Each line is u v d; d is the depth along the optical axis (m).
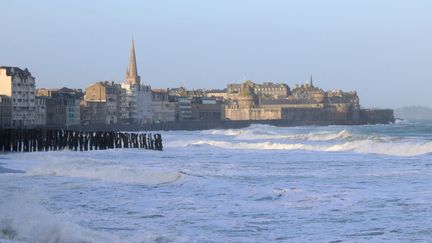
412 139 146.88
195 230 44.00
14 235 38.47
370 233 42.75
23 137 135.12
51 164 85.06
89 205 54.50
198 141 187.25
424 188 63.84
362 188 64.88
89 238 38.19
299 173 82.69
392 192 61.16
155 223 46.41
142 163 102.31
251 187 65.69
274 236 42.19
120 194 60.81
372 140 146.00
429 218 47.34
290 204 54.47
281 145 152.25
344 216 48.78
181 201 56.38
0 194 57.25
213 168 91.38
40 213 43.91
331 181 72.25
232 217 48.75
